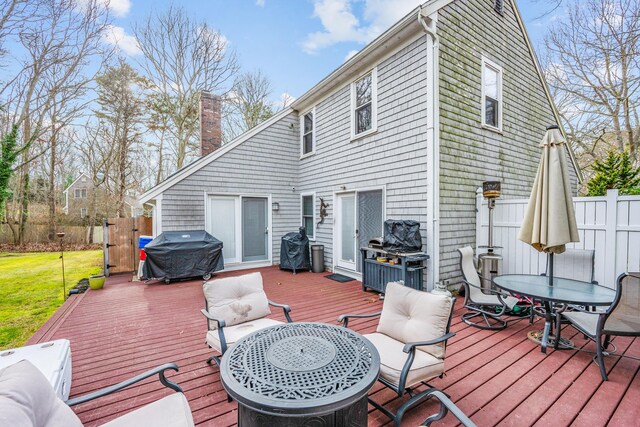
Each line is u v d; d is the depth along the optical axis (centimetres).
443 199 506
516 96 662
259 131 827
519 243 503
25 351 231
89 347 331
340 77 685
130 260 784
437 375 220
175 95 1477
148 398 237
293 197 891
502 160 624
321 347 190
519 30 675
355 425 155
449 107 514
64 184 1903
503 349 316
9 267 966
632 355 302
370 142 622
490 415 212
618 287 253
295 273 733
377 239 550
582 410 218
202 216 748
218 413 219
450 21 519
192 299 524
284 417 133
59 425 123
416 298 250
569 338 344
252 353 183
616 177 736
